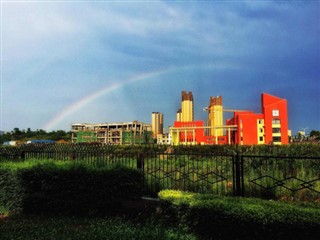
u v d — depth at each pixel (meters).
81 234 5.88
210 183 8.16
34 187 8.69
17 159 11.30
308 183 6.69
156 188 8.43
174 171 8.59
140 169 8.16
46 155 10.91
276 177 7.91
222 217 5.40
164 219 6.64
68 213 8.16
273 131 60.09
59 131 141.12
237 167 7.08
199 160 10.22
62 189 8.34
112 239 5.57
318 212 4.74
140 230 6.13
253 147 14.49
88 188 8.09
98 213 7.93
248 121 62.31
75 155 10.22
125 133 124.38
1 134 125.81
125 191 7.85
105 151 9.73
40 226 6.77
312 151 11.55
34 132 134.00
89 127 141.75
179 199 6.24
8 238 5.82
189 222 5.91
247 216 5.12
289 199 7.16
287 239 4.82
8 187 9.01
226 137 73.81
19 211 8.63
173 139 74.56
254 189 7.53
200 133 74.06
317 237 4.63
